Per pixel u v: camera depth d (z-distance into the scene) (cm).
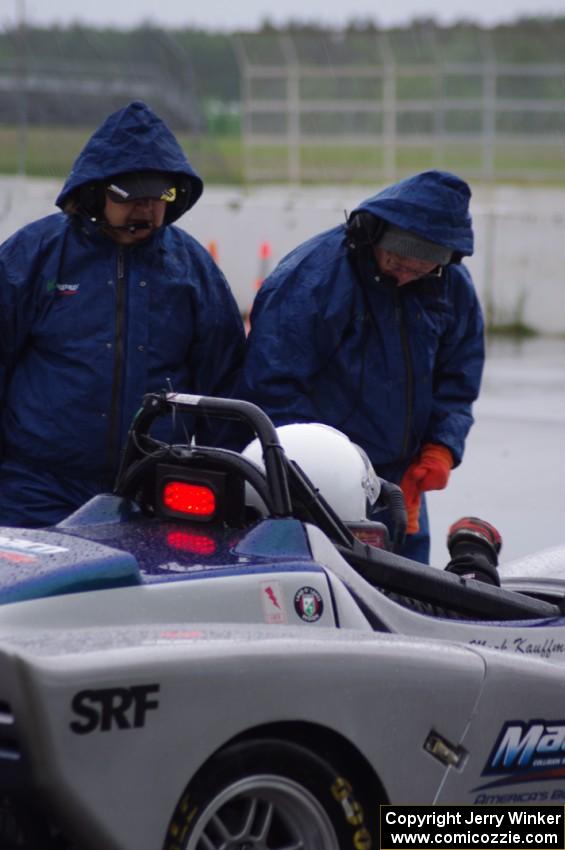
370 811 1273
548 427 4494
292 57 9956
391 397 1880
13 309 1767
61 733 1104
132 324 1769
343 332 1859
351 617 1351
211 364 1852
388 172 10019
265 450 1406
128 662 1129
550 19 9731
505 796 1348
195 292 1809
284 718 1196
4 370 1795
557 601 1770
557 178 9931
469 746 1312
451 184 1791
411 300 1883
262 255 7538
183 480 1445
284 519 1378
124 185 1712
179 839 1168
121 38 9181
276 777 1221
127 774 1130
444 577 1499
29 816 1195
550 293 7219
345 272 1852
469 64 9819
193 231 7650
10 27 8856
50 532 1371
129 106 1722
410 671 1268
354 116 9969
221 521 1427
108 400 1758
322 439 1482
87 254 1766
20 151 8138
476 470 3853
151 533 1409
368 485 1508
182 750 1150
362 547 1441
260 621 1298
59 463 1766
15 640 1153
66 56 9106
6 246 1789
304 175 10006
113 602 1241
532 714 1359
